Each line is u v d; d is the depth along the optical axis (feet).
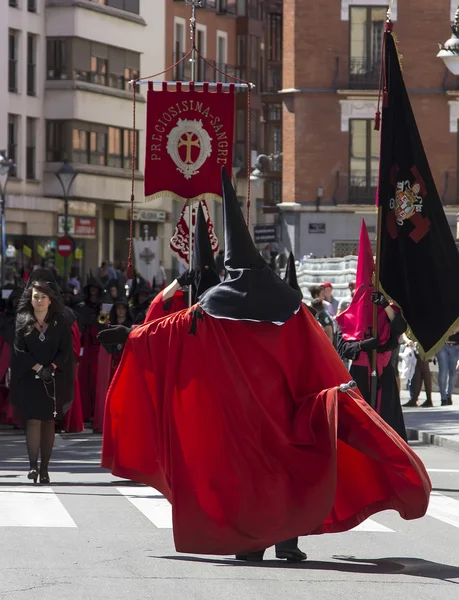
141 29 255.70
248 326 38.27
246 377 38.04
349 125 198.70
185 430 38.27
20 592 33.55
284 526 37.58
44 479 57.77
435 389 117.60
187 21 270.46
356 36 198.18
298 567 37.83
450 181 198.29
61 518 46.85
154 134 74.74
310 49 198.39
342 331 63.46
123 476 40.86
